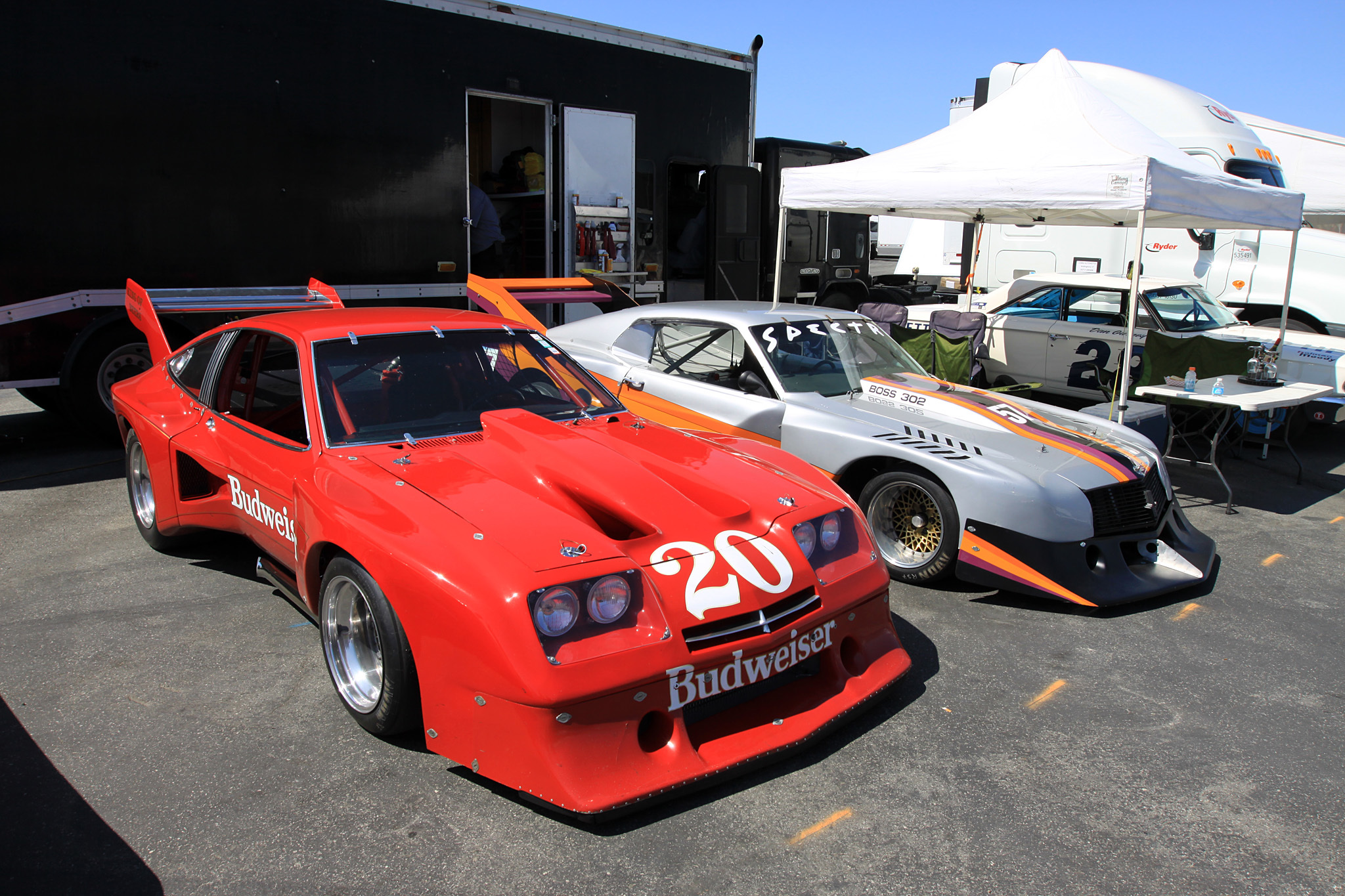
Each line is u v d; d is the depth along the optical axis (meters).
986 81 11.39
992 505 3.87
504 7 7.43
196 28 5.86
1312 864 2.28
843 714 2.71
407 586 2.43
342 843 2.28
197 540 4.32
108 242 5.70
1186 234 9.73
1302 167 11.41
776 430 4.56
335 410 3.13
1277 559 4.76
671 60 8.77
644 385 5.05
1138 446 4.43
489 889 2.12
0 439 6.86
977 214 7.66
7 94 5.26
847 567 2.89
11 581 4.02
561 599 2.28
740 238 9.70
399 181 6.96
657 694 2.37
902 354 5.38
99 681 3.12
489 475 2.85
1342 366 7.28
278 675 3.18
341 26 6.50
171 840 2.28
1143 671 3.38
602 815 2.22
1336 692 3.24
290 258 6.45
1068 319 8.60
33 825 2.33
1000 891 2.16
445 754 2.43
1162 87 9.80
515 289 6.83
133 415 4.11
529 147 9.48
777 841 2.32
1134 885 2.19
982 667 3.38
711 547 2.62
